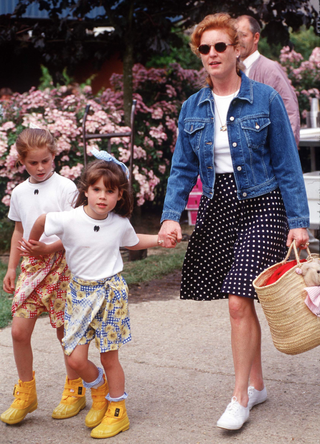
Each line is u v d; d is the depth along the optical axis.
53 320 2.75
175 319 4.18
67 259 2.62
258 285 2.50
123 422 2.63
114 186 2.48
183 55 11.79
